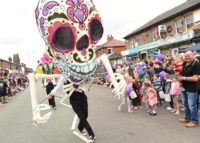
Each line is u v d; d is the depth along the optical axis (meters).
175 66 8.08
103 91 18.25
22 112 12.34
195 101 6.71
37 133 7.61
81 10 5.36
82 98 5.95
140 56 27.91
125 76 9.73
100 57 6.15
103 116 9.11
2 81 18.50
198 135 5.96
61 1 5.28
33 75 5.62
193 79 6.49
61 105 12.88
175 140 5.74
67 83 5.95
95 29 5.57
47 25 5.21
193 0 24.62
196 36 17.84
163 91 9.69
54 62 5.52
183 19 23.83
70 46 5.30
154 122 7.52
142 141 5.90
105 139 6.30
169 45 22.20
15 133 7.93
